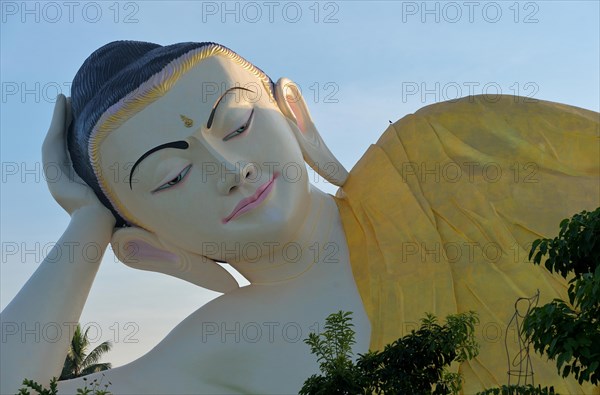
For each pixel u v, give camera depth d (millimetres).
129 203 15055
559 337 8773
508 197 14719
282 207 14844
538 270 13969
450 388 12234
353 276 14953
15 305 14055
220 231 14734
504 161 15133
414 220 14859
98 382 14266
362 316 14359
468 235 14539
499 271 14109
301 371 14109
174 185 14656
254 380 14266
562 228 9188
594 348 8680
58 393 13836
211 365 14445
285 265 15234
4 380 13438
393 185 15336
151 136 14523
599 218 8953
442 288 14141
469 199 14805
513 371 12391
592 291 8523
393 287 14367
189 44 15008
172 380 14375
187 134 14430
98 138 14727
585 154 15336
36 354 13727
